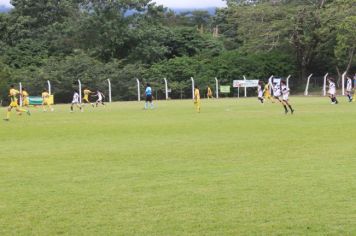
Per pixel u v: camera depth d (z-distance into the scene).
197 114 36.28
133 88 73.56
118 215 9.76
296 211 9.80
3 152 18.55
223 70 80.62
